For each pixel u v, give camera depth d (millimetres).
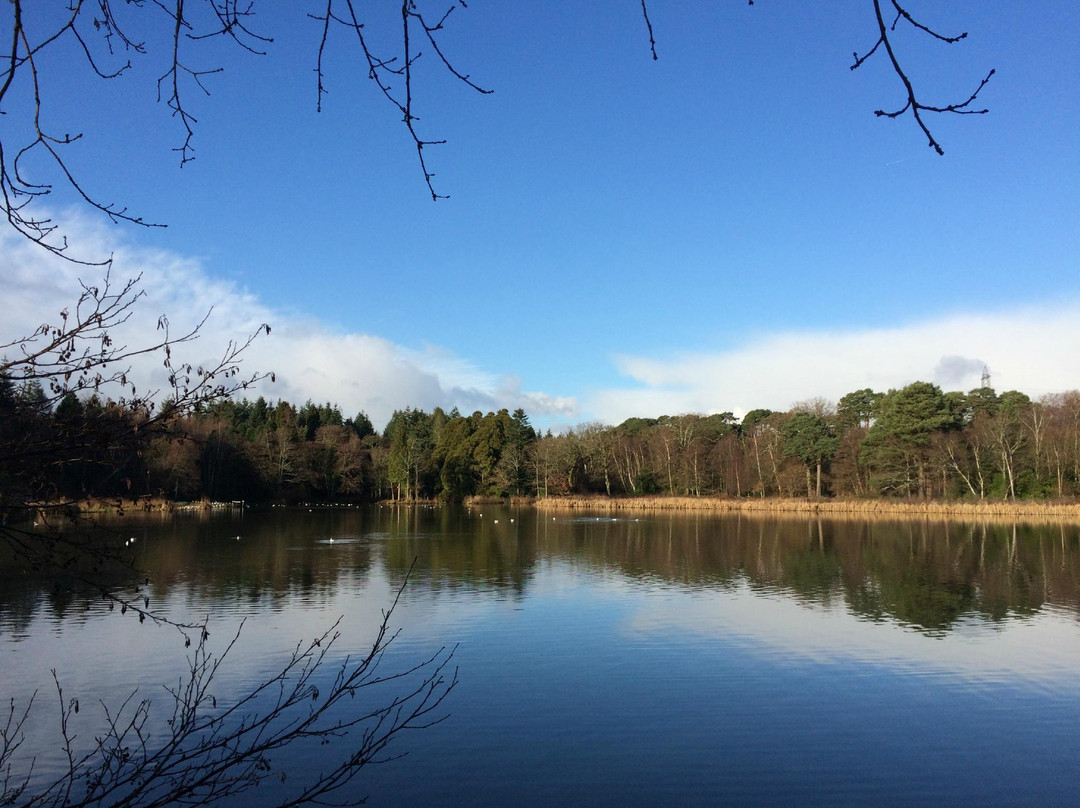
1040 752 10469
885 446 64062
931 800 9133
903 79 2305
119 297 3492
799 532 43750
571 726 11359
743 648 15734
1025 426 60094
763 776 9750
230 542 37656
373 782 9531
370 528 48312
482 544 37469
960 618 18859
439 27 2590
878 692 12930
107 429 3422
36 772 9492
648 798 9180
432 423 108000
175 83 2873
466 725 11398
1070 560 29797
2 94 2559
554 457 82250
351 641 16188
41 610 18891
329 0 2590
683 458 78375
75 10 2699
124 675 13539
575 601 21047
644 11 2500
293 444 80312
